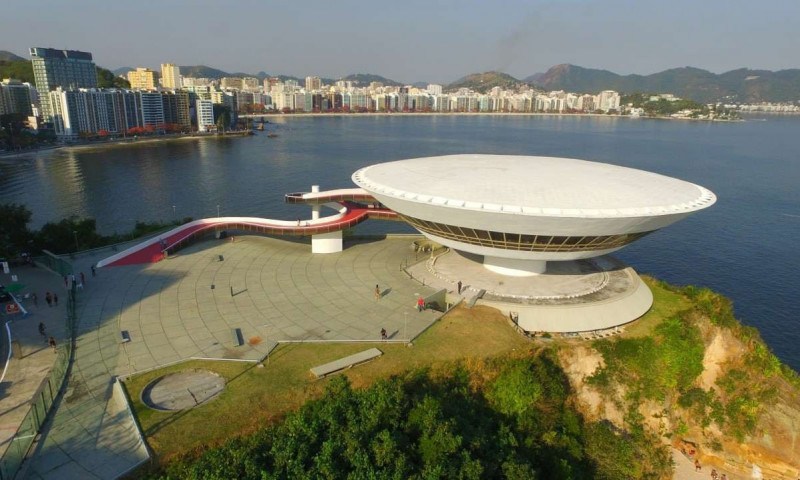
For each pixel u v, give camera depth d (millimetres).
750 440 50312
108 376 40688
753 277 92312
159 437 33438
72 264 65375
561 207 47094
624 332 53375
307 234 71062
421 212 52219
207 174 169000
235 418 35594
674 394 51531
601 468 42375
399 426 35719
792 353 68875
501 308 53594
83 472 30672
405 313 52781
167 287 58688
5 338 45375
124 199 134250
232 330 48625
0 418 34781
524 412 41312
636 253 103812
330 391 38406
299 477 30297
